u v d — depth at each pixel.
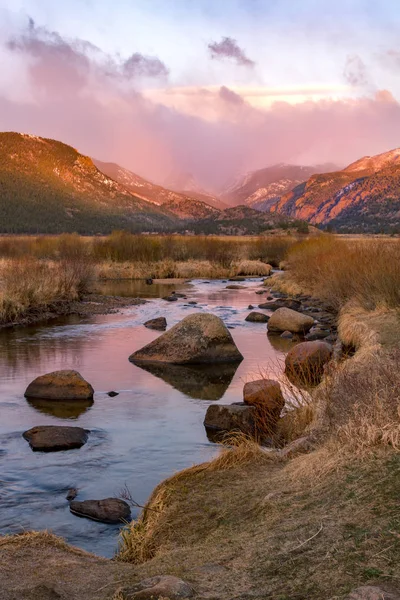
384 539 3.44
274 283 29.17
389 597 2.88
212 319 13.13
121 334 16.14
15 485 6.50
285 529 3.91
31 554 4.10
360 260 18.64
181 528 4.60
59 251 37.19
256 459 5.81
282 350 13.88
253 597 3.12
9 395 10.16
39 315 19.12
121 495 5.78
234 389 10.59
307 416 7.36
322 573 3.25
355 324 13.05
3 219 173.75
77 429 8.04
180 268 36.12
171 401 9.84
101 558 4.21
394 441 4.69
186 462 7.14
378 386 6.10
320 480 4.60
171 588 3.17
